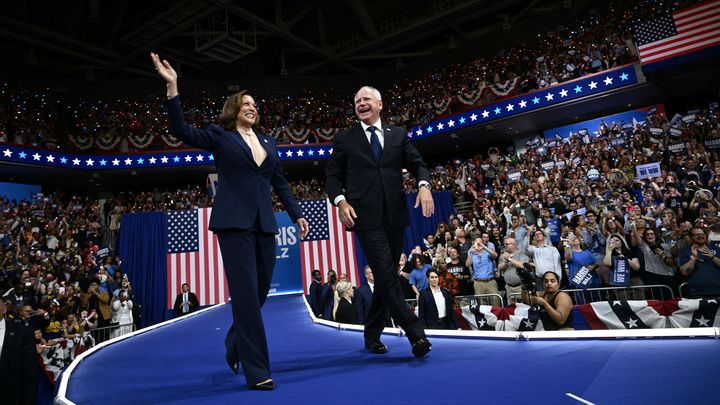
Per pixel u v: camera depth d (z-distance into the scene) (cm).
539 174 1559
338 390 205
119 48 2367
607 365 198
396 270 282
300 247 1578
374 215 279
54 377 782
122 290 1246
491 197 1605
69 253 1475
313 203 1609
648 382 169
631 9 1780
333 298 948
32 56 2161
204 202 1977
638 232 762
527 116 1881
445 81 2339
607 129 1706
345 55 2588
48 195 2103
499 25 2412
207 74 2633
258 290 263
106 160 2102
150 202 2041
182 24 2117
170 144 2188
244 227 243
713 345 213
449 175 1988
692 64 1412
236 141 255
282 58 2680
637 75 1620
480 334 298
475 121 1978
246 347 230
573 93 1752
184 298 1433
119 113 2250
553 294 508
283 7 2455
